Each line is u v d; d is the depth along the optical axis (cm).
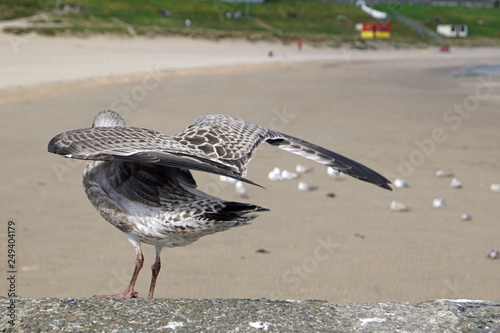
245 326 343
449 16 11869
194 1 9669
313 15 10550
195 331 337
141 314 358
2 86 2962
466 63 6481
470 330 341
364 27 9262
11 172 1424
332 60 6316
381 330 341
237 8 9844
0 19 6775
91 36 6850
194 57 5844
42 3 7619
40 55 5147
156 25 8244
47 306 365
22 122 2034
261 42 8094
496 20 12056
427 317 357
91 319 350
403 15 11469
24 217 1130
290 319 353
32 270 904
